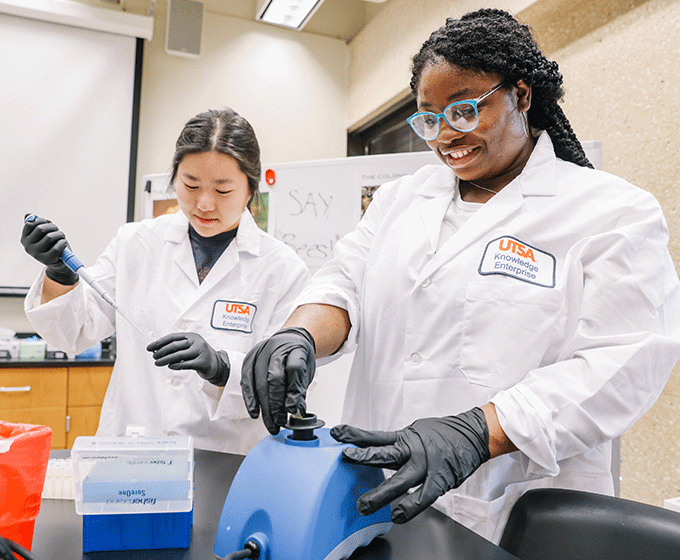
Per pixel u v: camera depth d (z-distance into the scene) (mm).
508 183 1019
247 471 590
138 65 3225
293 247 2227
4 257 2975
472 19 929
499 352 869
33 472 554
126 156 3193
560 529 669
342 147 3896
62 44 3082
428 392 918
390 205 1160
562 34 2283
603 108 2100
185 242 1403
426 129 922
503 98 889
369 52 3605
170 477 600
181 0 3371
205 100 3516
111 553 582
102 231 3154
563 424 739
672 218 1831
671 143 1836
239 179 1242
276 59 3709
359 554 588
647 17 1923
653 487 1873
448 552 597
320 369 1438
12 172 2996
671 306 873
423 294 949
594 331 824
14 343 2668
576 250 876
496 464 839
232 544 562
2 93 2982
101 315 1353
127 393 1326
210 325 1319
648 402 795
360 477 588
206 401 1129
